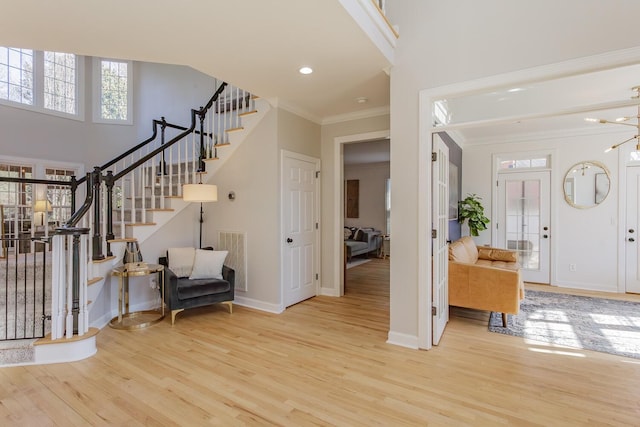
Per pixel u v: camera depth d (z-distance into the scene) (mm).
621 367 2648
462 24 2793
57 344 2711
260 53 2811
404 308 3072
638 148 3793
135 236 4059
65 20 2275
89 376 2482
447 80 2846
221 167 4555
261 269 4191
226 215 4523
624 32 2252
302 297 4543
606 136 5230
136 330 3424
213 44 2656
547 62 2480
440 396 2229
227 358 2785
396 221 3096
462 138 6062
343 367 2635
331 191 4867
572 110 2469
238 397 2211
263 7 2148
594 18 2330
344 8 2189
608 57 2295
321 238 4949
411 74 3008
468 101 3766
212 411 2057
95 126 6438
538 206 5742
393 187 3109
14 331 3004
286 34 2498
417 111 2984
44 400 2174
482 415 2023
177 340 3170
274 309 4059
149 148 6527
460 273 3744
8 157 5379
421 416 2014
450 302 3793
